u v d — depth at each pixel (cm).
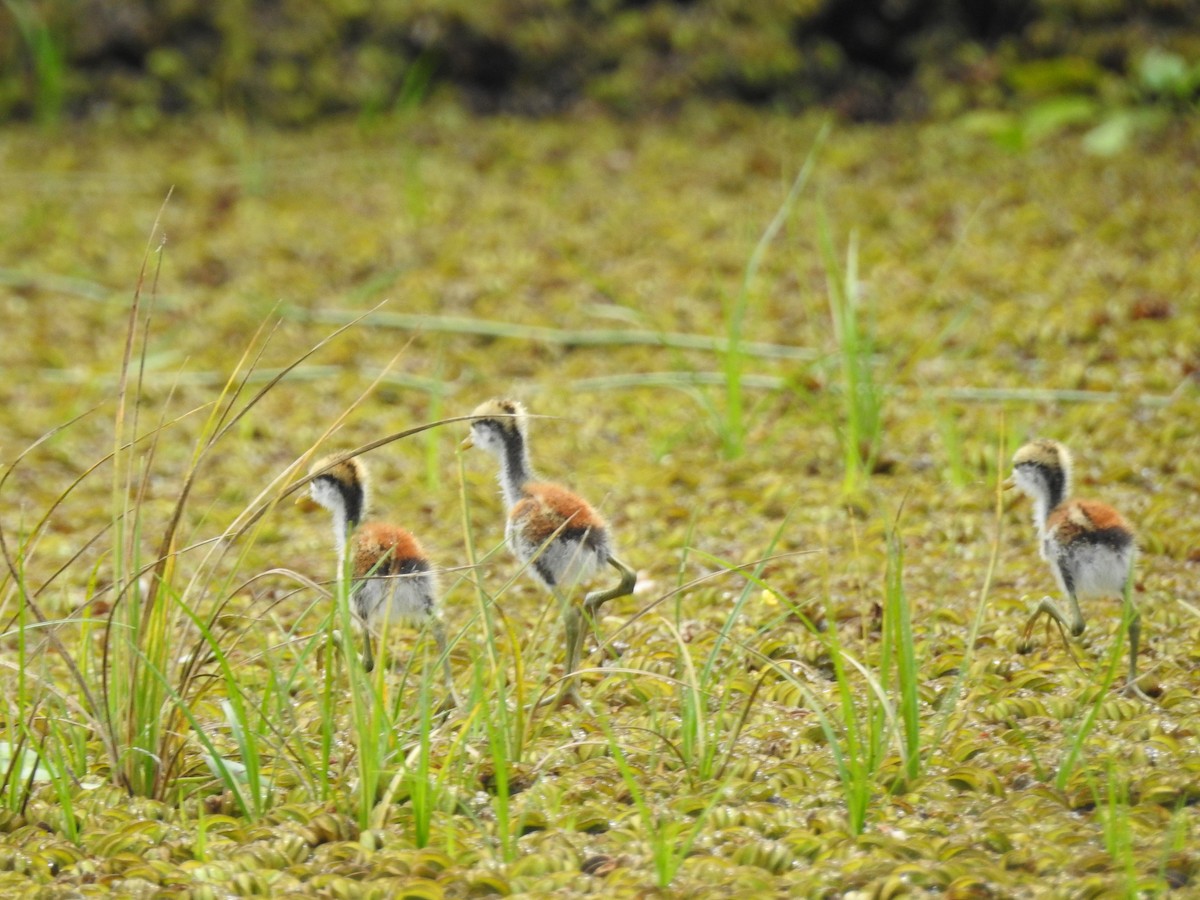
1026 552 1042
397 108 2322
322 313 1697
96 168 2200
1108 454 1204
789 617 934
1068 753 724
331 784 719
